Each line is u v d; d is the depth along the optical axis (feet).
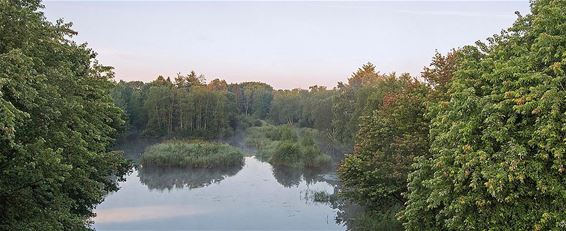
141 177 180.65
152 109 332.80
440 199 54.54
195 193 150.71
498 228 51.11
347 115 244.83
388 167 82.43
